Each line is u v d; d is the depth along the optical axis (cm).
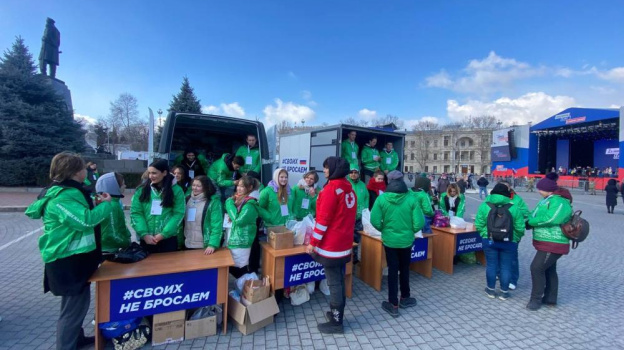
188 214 354
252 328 305
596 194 2247
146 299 266
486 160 6119
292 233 354
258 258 413
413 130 6794
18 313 333
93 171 816
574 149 3091
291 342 292
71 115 1599
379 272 423
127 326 265
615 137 2841
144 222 321
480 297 414
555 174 372
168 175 325
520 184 2759
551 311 376
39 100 1501
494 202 396
